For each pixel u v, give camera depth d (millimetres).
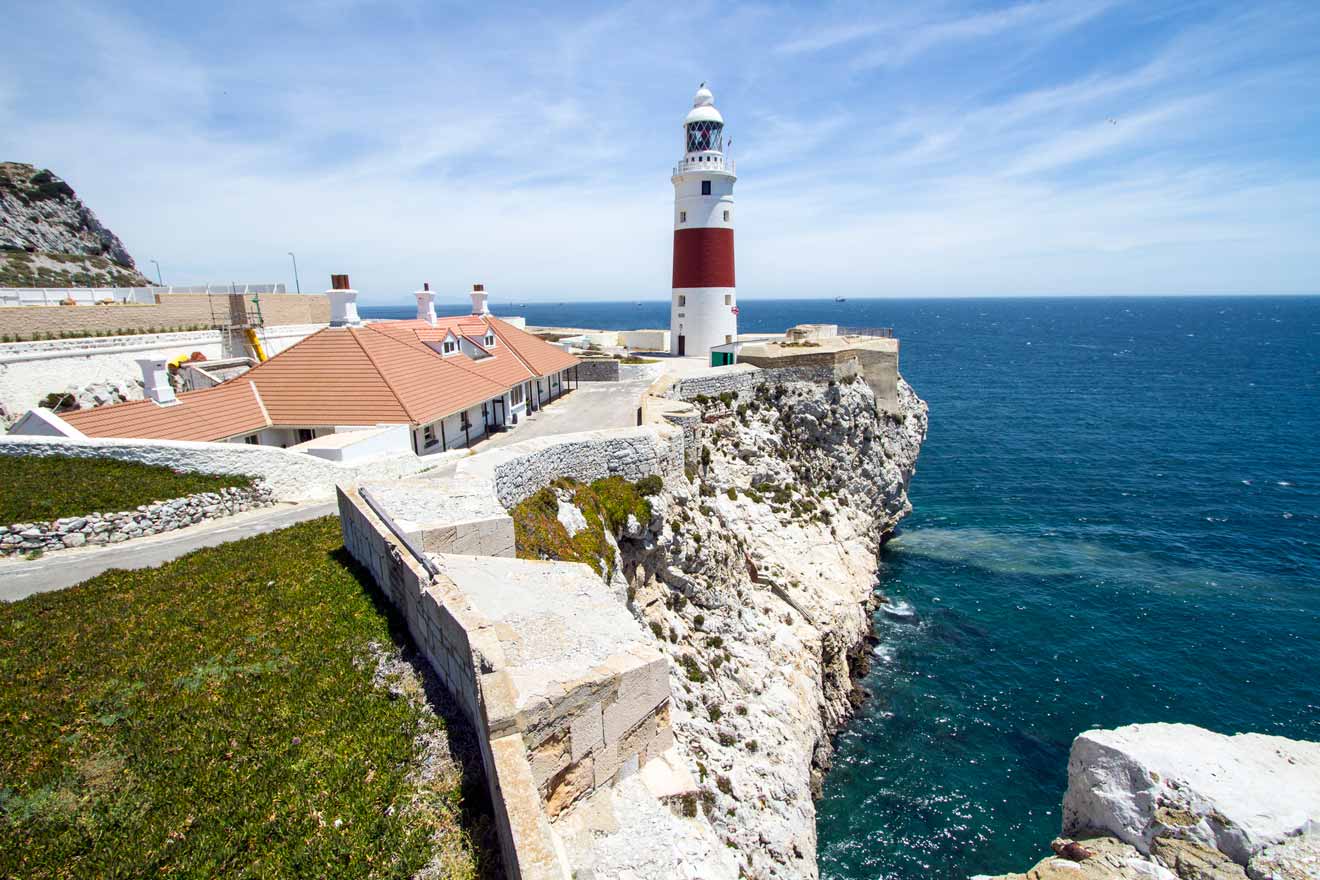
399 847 9461
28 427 24656
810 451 45500
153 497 21891
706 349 58750
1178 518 56375
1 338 32156
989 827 26922
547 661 11477
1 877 8625
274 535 20359
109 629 14469
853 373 49562
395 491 18438
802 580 36219
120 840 9273
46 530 19641
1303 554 48812
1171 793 13062
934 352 182375
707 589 29281
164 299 42438
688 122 54844
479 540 16094
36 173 80250
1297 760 13625
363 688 12570
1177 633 39031
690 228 56531
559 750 10414
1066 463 73125
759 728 25969
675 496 29500
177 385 35531
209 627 14555
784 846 23172
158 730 11344
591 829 10570
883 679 35906
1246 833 12188
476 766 10766
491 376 37250
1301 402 102188
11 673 12766
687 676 25562
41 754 10750
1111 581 45375
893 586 45406
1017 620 40969
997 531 54625
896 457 53094
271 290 52500
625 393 46406
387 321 40812
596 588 14781
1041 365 152625
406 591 14234
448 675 12234
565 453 24891
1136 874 12648
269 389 31500
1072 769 15000
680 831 11141
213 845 9273
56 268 70125
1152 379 128875
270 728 11477
